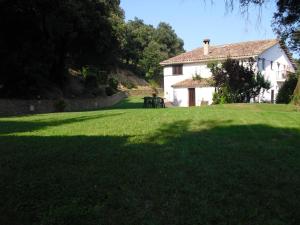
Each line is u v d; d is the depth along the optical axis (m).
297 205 5.27
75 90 39.84
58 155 8.31
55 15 28.44
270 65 43.41
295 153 8.59
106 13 34.00
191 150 8.75
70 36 30.97
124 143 9.77
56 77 36.03
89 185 6.11
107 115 18.59
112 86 54.06
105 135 11.31
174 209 5.09
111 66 41.53
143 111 20.91
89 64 39.88
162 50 94.31
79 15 29.27
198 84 41.94
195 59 43.47
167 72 46.75
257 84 31.30
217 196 5.57
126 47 80.19
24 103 26.86
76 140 10.34
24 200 5.49
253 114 17.48
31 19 27.16
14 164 7.53
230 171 6.91
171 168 7.11
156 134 11.37
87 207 5.19
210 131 12.02
